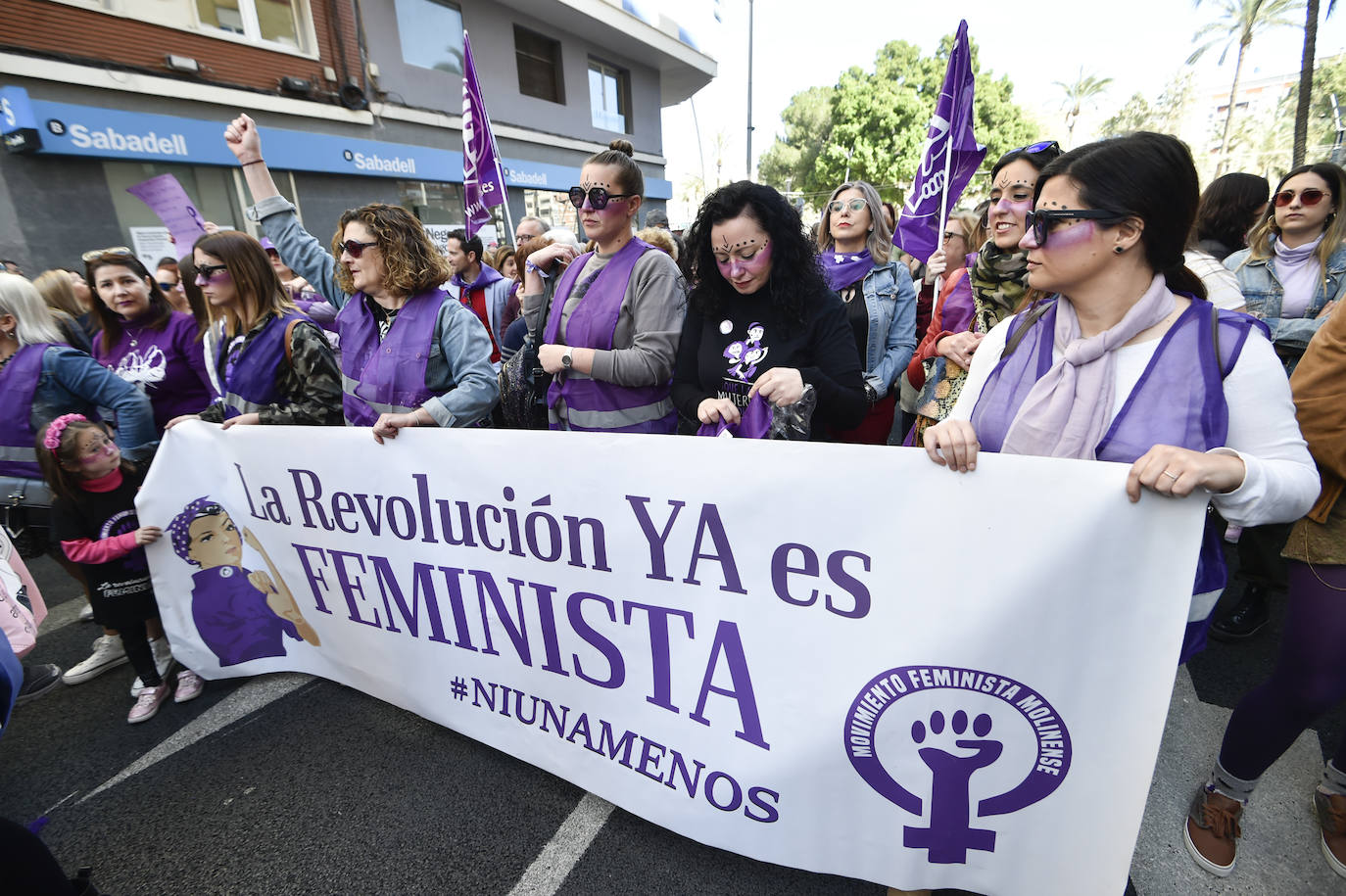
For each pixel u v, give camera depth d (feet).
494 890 5.06
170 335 8.87
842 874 4.64
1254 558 6.01
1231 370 3.33
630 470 4.66
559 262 8.06
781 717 4.52
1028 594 3.70
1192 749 6.21
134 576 7.16
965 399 4.42
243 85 26.55
